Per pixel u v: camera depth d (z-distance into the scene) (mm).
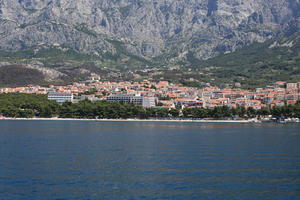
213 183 188250
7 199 161750
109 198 164500
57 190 174500
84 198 164250
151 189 177750
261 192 174000
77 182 187875
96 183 186500
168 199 163750
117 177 198500
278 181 192250
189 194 170750
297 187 181875
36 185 181625
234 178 197875
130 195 168875
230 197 167375
